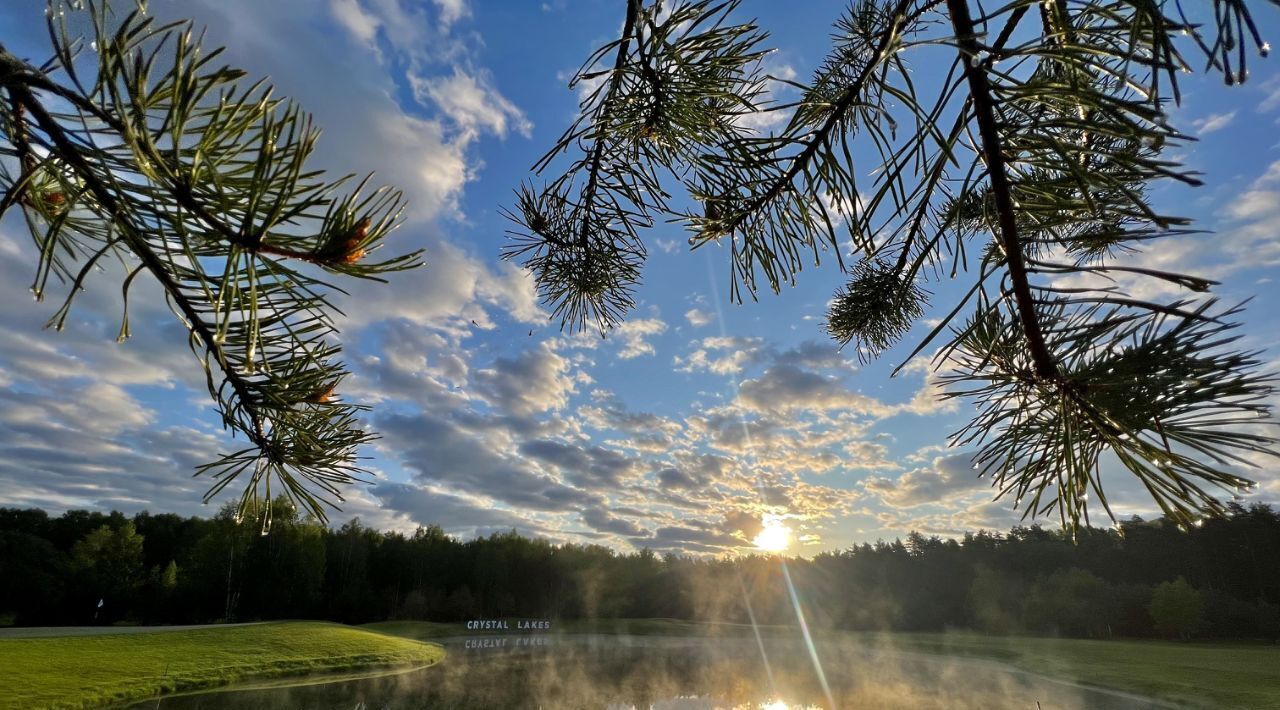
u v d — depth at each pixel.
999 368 0.92
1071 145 0.63
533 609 60.50
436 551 58.94
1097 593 44.44
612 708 18.00
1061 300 0.70
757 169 1.09
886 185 0.86
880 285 1.86
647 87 1.17
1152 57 0.53
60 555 41.56
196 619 43.03
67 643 18.81
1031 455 0.91
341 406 0.98
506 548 62.22
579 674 25.17
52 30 0.58
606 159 1.50
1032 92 0.63
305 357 0.90
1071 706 17.64
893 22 0.73
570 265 1.73
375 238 0.76
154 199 0.65
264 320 0.82
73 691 13.67
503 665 27.47
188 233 0.67
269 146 0.62
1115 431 0.76
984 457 0.95
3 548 39.25
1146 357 0.69
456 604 54.81
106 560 41.53
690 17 1.06
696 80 1.13
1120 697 18.81
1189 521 0.71
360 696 17.31
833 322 1.98
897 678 24.95
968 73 0.66
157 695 15.19
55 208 0.90
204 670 18.31
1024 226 0.78
